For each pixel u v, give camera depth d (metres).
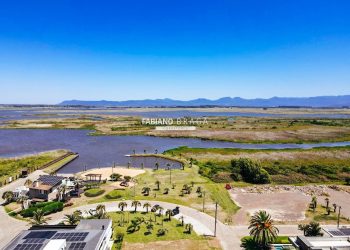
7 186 113.19
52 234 58.47
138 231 76.88
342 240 61.09
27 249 51.53
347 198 107.38
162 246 70.06
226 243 72.25
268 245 71.00
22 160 158.25
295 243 62.91
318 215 91.38
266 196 107.69
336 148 187.50
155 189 111.31
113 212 88.81
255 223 70.44
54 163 153.50
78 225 66.25
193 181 121.62
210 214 89.62
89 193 103.56
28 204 91.50
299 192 112.56
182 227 80.19
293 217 89.62
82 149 197.38
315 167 146.38
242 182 124.56
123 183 115.25
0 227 78.62
